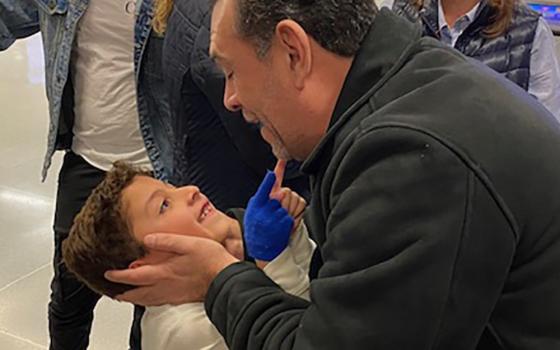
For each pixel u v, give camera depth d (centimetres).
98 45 192
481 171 80
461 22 203
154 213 132
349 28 89
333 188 89
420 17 206
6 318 272
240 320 93
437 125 82
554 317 86
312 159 94
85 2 187
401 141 82
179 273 116
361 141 84
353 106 90
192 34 145
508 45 203
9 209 347
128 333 268
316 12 88
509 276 85
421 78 89
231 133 148
